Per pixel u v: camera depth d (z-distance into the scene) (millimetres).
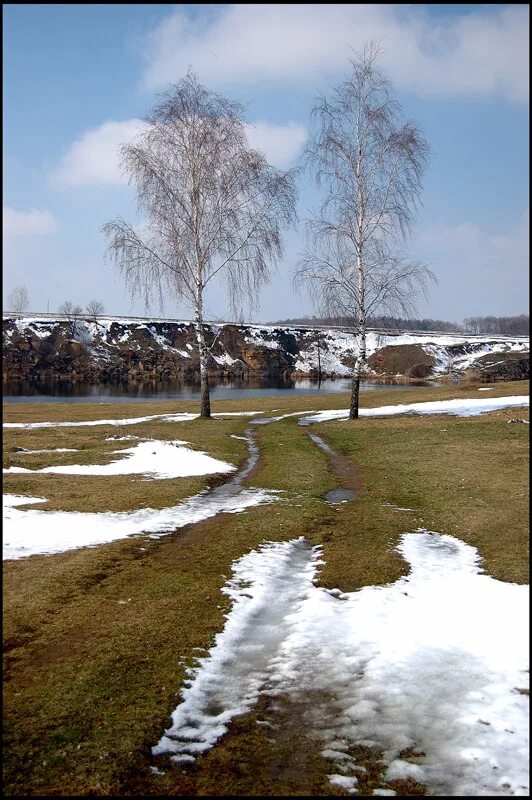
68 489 19484
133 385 107812
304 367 149875
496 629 9383
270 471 23750
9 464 23672
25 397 78250
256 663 8461
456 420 34188
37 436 31547
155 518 16406
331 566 12570
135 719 6867
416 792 5742
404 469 22719
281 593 11273
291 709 7242
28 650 8570
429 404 43781
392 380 117125
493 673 8078
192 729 6781
